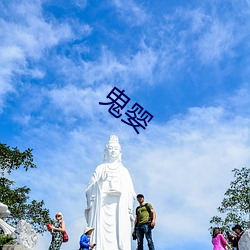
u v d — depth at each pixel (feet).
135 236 78.18
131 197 99.86
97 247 94.22
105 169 101.91
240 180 128.88
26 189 134.31
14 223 127.85
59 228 65.21
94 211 98.07
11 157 132.87
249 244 66.33
